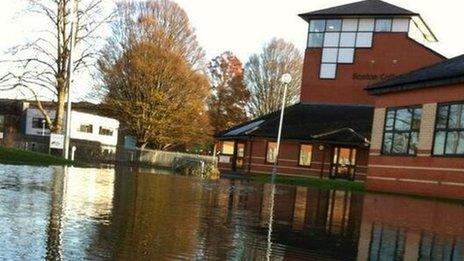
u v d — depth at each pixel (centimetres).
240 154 4481
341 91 4256
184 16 5153
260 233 576
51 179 1162
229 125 7044
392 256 475
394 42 4100
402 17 4062
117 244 436
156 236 491
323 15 4272
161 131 5059
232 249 460
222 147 4669
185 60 5166
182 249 440
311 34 4372
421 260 459
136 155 4978
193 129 5306
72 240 438
